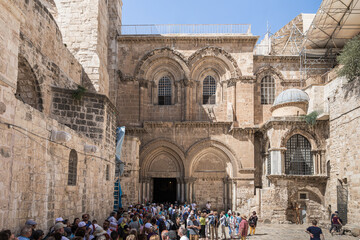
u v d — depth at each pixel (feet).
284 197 102.78
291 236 76.59
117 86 122.62
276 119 107.34
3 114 30.58
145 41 124.88
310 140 107.65
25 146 34.50
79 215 50.21
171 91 126.11
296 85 127.34
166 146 120.78
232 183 119.85
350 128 88.22
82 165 51.88
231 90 122.52
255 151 122.83
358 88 84.58
